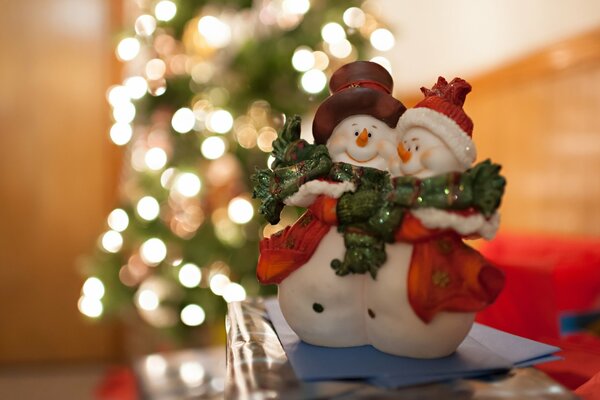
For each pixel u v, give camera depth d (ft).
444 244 1.91
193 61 6.21
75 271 8.27
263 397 1.61
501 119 6.15
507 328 3.42
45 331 8.25
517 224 5.91
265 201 2.31
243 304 2.95
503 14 6.19
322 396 1.63
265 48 5.93
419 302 1.88
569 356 2.76
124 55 6.13
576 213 4.98
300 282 2.16
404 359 1.96
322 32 5.74
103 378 7.41
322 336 2.13
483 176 1.84
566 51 5.06
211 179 6.39
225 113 5.70
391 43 5.99
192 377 5.31
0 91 8.04
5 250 8.12
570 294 3.77
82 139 8.27
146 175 6.30
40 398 6.73
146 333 7.65
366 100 2.20
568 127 5.08
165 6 5.72
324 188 2.11
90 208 8.30
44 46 8.14
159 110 6.25
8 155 8.09
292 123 2.30
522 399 1.63
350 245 2.04
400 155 2.02
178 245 6.19
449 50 7.32
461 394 1.65
